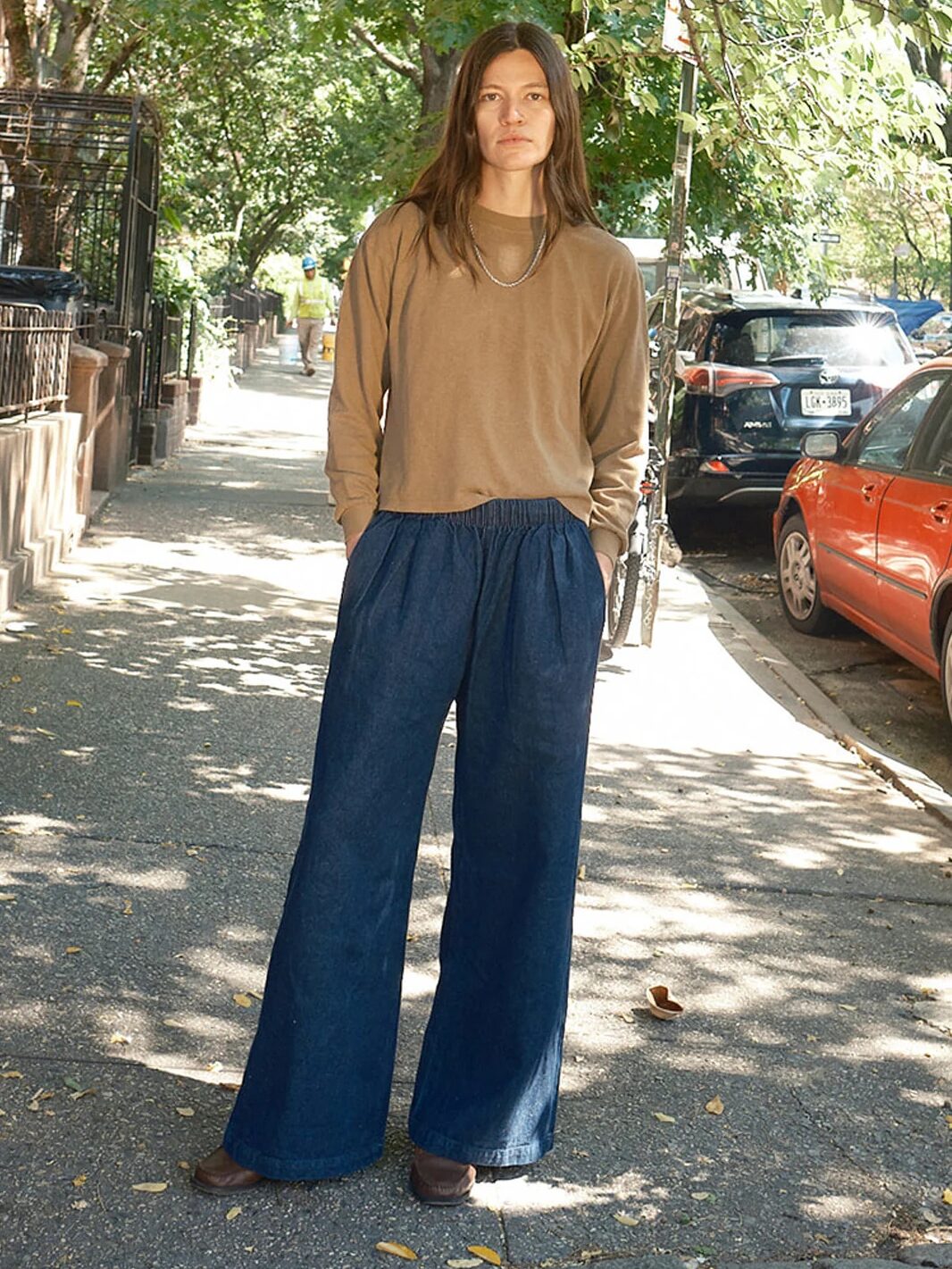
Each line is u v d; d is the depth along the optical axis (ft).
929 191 26.40
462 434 9.60
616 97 27.04
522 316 9.60
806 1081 12.25
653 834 18.12
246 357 104.73
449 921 10.36
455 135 9.61
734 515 45.24
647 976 14.08
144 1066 11.58
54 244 50.44
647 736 22.34
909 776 20.89
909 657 25.46
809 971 14.51
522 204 9.68
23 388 29.50
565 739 9.81
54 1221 9.55
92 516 36.40
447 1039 10.37
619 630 27.30
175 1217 9.69
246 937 14.17
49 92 45.09
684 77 25.67
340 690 9.85
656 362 28.76
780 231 36.91
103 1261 9.21
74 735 19.89
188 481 44.83
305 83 90.58
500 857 10.07
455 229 9.57
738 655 27.68
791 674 26.55
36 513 29.63
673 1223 10.06
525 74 9.46
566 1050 12.47
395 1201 10.04
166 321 52.80
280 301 162.09
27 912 14.25
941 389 26.05
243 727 20.93
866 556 26.81
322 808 9.86
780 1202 10.41
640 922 15.42
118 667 23.45
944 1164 11.08
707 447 37.63
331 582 31.37
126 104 44.80
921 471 25.46
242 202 122.21
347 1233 9.66
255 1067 10.07
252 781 18.72
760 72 21.27
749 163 26.86
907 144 26.07
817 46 21.86
